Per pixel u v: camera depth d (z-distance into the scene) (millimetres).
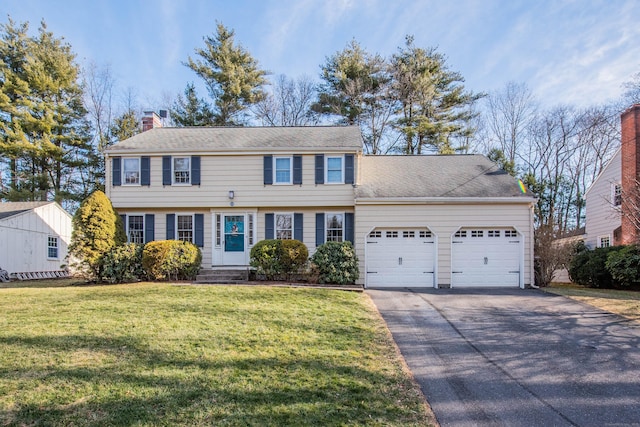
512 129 31141
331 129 18125
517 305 10641
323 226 15883
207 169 16031
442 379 5559
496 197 14367
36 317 8008
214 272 15031
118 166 16141
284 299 10203
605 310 9953
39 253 18922
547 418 4492
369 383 5156
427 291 13172
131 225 16188
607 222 20125
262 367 5488
